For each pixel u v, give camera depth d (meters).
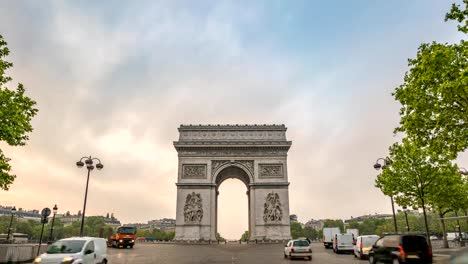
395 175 58.44
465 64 31.00
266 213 101.94
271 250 69.81
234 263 44.53
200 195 103.38
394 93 38.31
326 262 46.31
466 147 33.56
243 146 106.62
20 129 33.81
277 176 105.19
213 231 100.88
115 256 54.97
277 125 110.12
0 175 34.50
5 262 38.75
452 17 31.97
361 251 51.81
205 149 107.12
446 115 33.53
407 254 31.17
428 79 32.97
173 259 50.09
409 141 57.66
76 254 28.30
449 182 57.62
